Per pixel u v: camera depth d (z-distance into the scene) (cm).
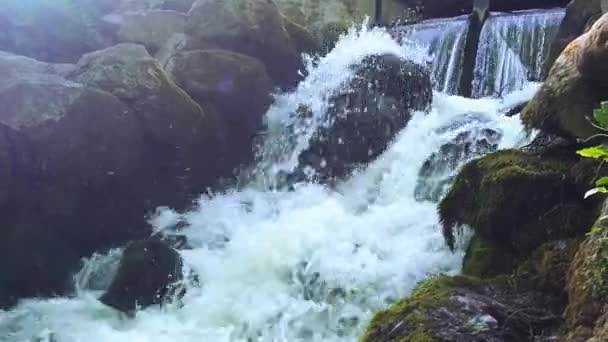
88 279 392
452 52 719
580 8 484
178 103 443
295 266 365
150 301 362
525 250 260
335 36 705
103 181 406
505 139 412
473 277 252
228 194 482
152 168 441
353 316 328
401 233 379
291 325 334
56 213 390
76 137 389
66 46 530
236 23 524
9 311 367
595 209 246
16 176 373
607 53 251
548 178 267
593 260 204
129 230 426
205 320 348
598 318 188
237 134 505
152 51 544
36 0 522
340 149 482
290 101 528
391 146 476
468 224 292
